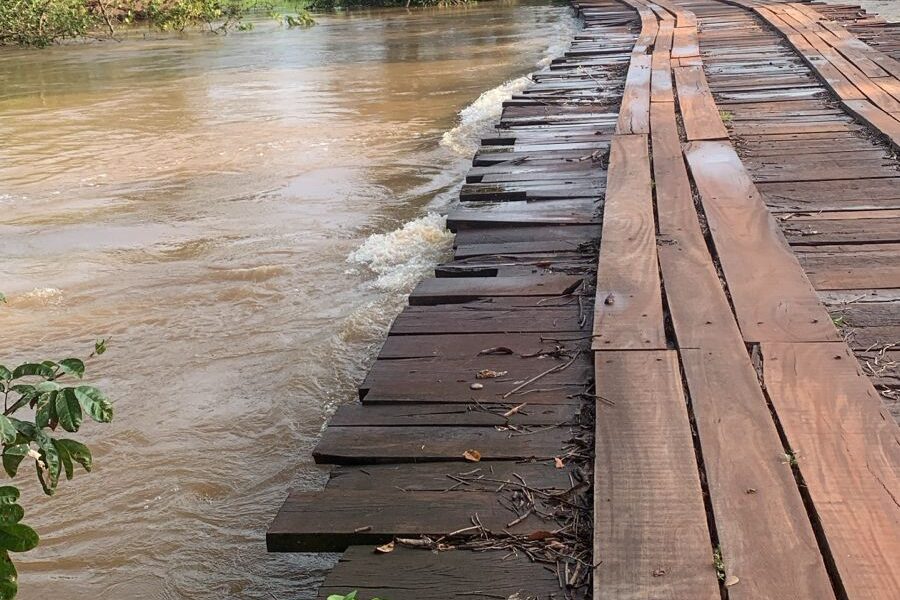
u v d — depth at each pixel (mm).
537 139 7578
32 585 3041
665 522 2516
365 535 2619
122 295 5461
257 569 3096
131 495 3508
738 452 2797
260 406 4121
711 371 3287
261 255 6000
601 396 3189
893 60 9703
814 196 5391
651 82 9352
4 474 3643
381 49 16594
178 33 20734
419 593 2402
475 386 3400
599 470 2766
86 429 3975
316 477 3592
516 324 3932
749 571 2320
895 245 4512
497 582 2422
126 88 13461
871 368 3336
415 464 2965
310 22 21234
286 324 4930
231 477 3611
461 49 16125
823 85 8812
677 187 5582
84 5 21297
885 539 2389
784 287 3984
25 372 2166
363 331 4758
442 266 4727
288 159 8664
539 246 4930
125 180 8211
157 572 3096
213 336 4844
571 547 2527
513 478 2836
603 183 6051
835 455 2752
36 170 8742
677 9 17062
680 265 4316
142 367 4543
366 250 5910
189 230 6645
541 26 18781
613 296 4004
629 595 2275
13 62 17141
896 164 5977
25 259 6176
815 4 16109
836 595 2266
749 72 9898
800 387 3145
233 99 12094
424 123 10047
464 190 6094
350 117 10562
